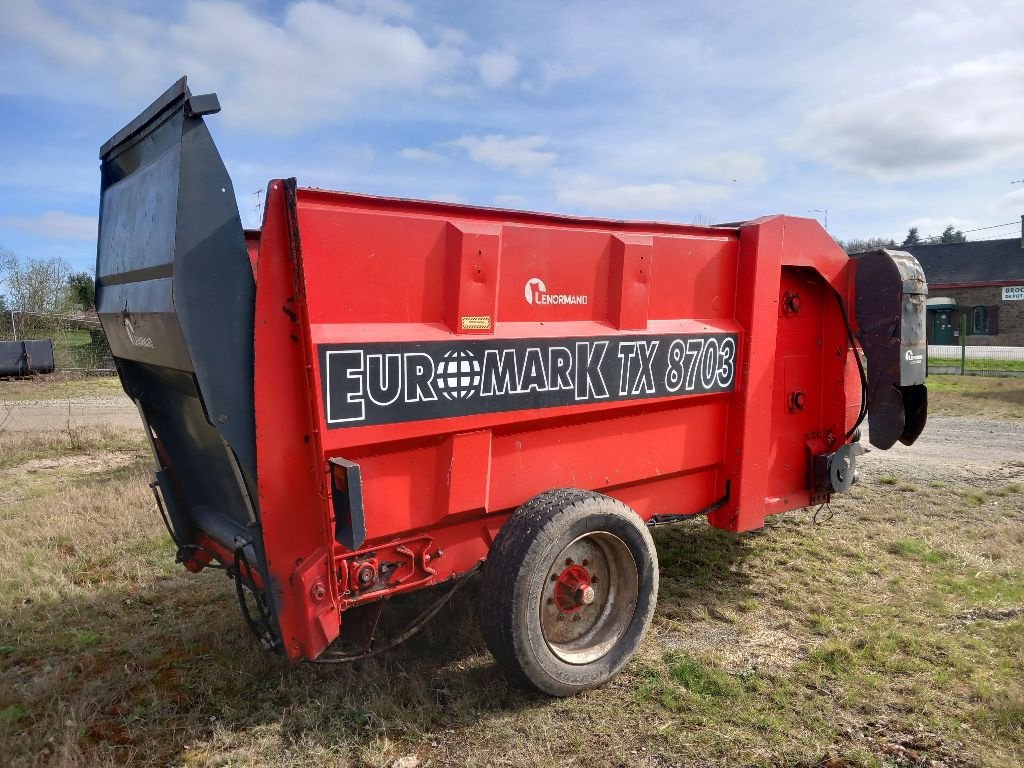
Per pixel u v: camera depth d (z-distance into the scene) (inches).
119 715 136.3
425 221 132.8
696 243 177.5
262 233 116.8
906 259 203.6
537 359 146.9
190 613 181.3
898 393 199.2
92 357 969.5
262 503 119.4
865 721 133.3
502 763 121.6
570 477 159.8
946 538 235.9
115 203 149.8
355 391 123.6
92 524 246.8
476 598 181.6
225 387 117.1
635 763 121.7
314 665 152.6
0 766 120.1
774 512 203.5
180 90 114.3
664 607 185.2
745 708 137.1
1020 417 518.9
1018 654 155.0
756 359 187.5
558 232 151.6
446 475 138.0
